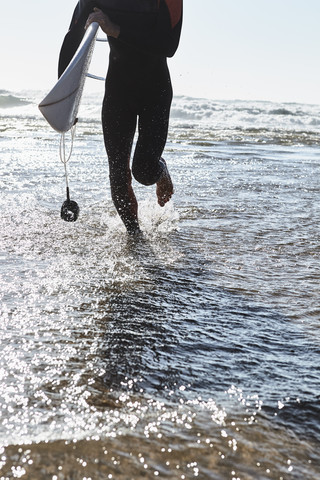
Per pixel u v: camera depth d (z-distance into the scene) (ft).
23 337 7.11
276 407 5.78
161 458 4.81
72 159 28.86
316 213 16.43
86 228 13.38
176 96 189.88
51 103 10.18
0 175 21.88
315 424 5.51
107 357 6.71
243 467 4.77
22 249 11.29
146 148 12.39
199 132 61.36
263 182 22.50
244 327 7.89
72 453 4.80
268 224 14.76
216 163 29.43
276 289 9.62
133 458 4.79
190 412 5.59
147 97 12.42
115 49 12.14
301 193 20.08
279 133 66.08
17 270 9.88
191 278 10.03
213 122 114.01
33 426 5.18
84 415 5.42
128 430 5.20
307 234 13.75
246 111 136.87
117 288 9.24
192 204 17.17
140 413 5.52
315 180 23.63
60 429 5.16
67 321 7.72
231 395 5.99
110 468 4.64
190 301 8.84
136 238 12.73
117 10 11.46
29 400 5.63
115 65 12.35
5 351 6.68
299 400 5.94
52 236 12.46
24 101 166.50
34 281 9.33
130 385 6.08
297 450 5.07
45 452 4.79
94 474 4.56
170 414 5.53
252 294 9.33
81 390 5.90
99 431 5.16
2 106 162.91
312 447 5.13
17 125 65.67
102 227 13.58
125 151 12.76
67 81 10.33
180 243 12.53
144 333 7.49
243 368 6.63
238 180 22.86
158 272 10.28
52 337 7.16
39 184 19.97
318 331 7.86
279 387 6.21
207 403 5.79
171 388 6.07
